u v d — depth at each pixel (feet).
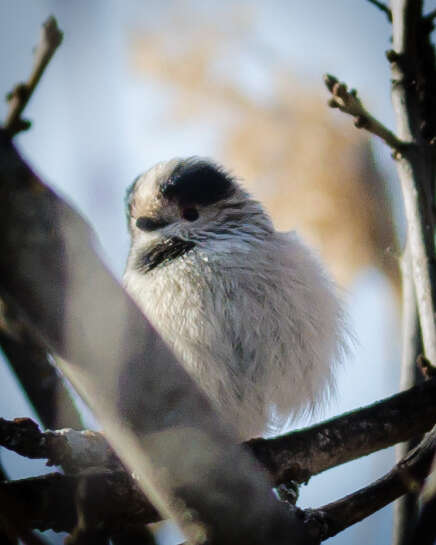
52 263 13.84
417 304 24.72
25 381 23.67
